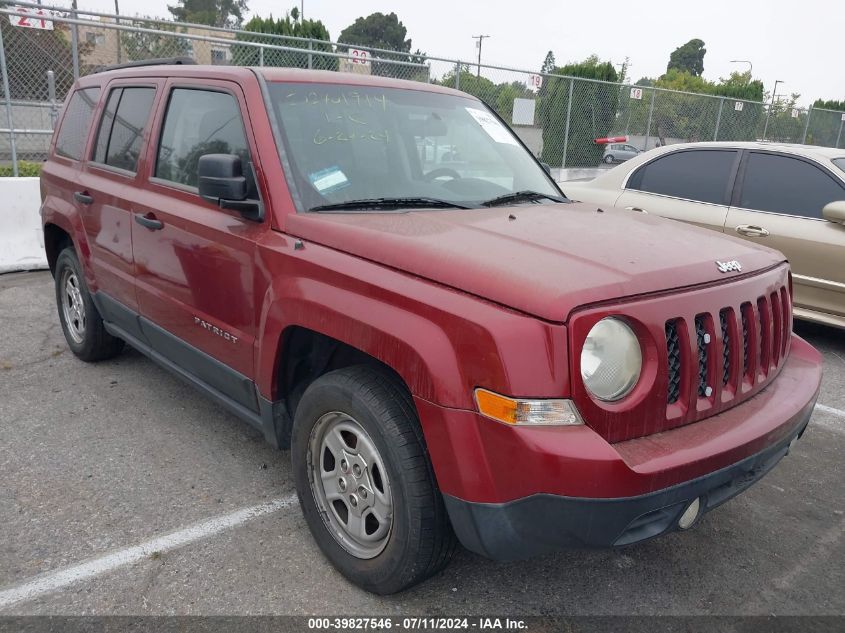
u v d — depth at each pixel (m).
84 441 3.90
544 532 2.16
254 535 3.09
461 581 2.84
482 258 2.38
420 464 2.41
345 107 3.42
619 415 2.20
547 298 2.14
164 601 2.65
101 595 2.67
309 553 2.97
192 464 3.69
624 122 14.71
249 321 3.06
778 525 3.36
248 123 3.15
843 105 28.08
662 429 2.33
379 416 2.46
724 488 2.49
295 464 2.90
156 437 3.97
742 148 6.39
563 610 2.70
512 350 2.12
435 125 3.70
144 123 3.96
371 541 2.69
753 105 17.09
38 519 3.14
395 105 3.62
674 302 2.34
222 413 4.31
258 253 2.96
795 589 2.88
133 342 4.27
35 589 2.69
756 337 2.67
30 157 10.71
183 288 3.50
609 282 2.25
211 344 3.37
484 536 2.24
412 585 2.61
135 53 10.41
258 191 3.04
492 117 4.19
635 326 2.25
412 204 3.15
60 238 5.10
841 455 4.14
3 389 4.56
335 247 2.70
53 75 9.74
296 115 3.23
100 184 4.23
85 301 4.72
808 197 5.96
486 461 2.18
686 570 2.98
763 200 6.15
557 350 2.11
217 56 10.96
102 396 4.50
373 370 2.62
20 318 6.09
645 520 2.24
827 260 5.72
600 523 2.12
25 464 3.62
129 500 3.33
